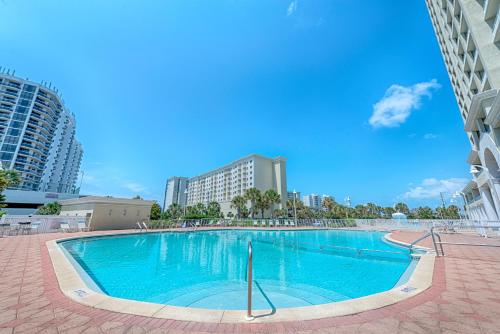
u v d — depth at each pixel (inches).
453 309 128.8
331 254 476.4
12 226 653.3
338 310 127.2
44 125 2751.0
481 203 977.5
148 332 103.3
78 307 132.3
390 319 116.3
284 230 1078.4
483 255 306.0
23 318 117.6
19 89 2600.9
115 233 713.0
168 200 4879.4
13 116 2492.6
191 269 354.3
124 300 142.0
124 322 113.3
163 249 549.0
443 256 300.8
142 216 997.8
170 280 292.7
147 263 392.2
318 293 240.8
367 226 1242.0
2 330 104.4
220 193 3602.4
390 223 1177.4
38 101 2689.5
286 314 122.2
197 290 252.7
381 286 265.3
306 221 1400.1
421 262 262.5
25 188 2415.1
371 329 105.9
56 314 122.7
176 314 122.0
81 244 547.2
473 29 562.9
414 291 159.5
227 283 279.9
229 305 207.8
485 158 591.8
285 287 262.1
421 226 1031.6
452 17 724.7
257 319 116.5
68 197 2181.3
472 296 150.1
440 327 107.1
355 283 277.1
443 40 984.3
